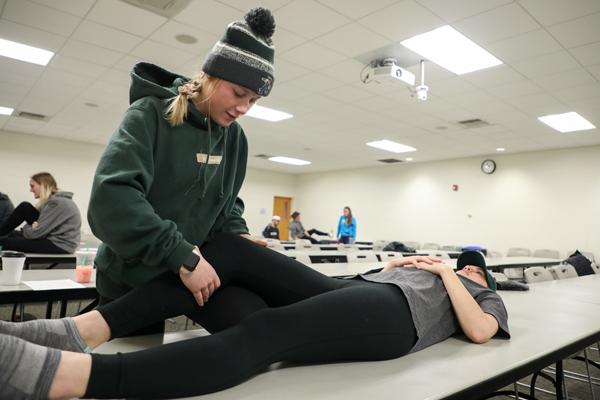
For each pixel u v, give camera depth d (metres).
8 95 6.20
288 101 5.71
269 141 8.51
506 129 6.54
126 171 0.90
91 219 0.90
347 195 11.95
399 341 1.01
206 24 3.61
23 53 4.56
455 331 1.27
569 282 2.98
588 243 7.24
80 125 7.94
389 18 3.33
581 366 3.01
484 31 3.46
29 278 1.74
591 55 3.84
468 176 9.10
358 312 0.95
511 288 2.38
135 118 0.99
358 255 4.20
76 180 9.55
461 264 1.66
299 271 1.10
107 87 5.56
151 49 4.21
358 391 0.77
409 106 5.62
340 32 3.62
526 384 2.59
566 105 5.26
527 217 8.07
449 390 0.79
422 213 9.92
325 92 5.25
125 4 3.38
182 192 1.05
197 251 0.91
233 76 0.99
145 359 0.66
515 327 1.41
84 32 3.94
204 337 0.75
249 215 12.60
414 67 4.31
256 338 0.80
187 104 1.04
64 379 0.59
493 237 8.54
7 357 0.56
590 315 1.65
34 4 3.47
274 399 0.72
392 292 1.08
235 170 1.25
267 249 1.10
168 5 3.32
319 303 0.92
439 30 3.52
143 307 0.86
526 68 4.20
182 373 0.67
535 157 8.08
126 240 0.85
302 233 10.04
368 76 4.29
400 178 10.56
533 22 3.28
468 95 5.06
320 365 0.93
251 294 1.03
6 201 5.29
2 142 8.73
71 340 0.76
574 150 7.57
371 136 7.51
